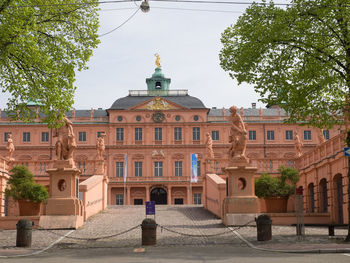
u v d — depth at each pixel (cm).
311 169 3050
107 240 1880
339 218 2634
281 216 2464
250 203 2305
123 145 7694
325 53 1825
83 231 2175
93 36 2150
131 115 7794
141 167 7694
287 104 1923
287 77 1934
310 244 1573
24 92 2012
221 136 7800
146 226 1694
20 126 7744
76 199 2305
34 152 7675
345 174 2461
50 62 2014
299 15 1842
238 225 2267
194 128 7812
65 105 2092
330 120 1888
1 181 2934
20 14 1800
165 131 7781
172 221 2642
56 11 2067
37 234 2059
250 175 2352
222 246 1614
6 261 1274
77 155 7712
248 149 7800
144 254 1401
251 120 7881
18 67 1970
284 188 2692
